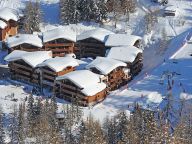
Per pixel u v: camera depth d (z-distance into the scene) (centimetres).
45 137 12469
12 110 14475
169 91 15762
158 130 9875
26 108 14450
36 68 16575
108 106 15200
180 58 17938
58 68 16188
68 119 13538
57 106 14512
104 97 15750
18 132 12938
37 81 16650
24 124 13088
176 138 9862
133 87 16250
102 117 14338
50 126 12925
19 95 15800
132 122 11919
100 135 11912
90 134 11756
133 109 14638
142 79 16738
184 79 16500
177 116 13500
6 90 16188
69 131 13062
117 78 16450
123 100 15488
